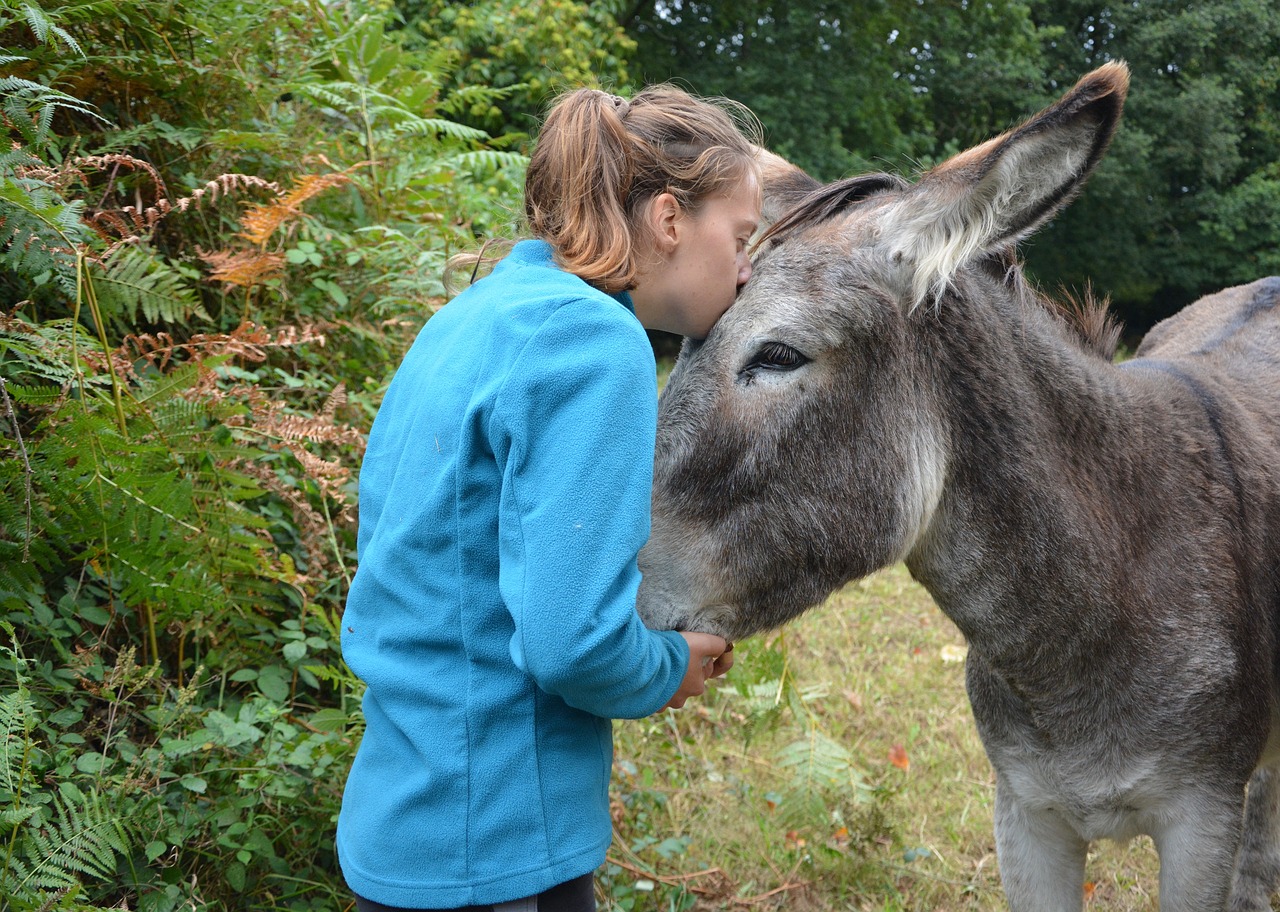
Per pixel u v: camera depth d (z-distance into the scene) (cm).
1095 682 211
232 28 307
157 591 230
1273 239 1758
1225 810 216
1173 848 218
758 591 185
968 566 207
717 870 293
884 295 189
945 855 319
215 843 224
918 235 187
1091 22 1888
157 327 289
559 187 165
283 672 257
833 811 311
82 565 248
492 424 142
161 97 304
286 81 339
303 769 241
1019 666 212
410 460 156
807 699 354
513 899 146
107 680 222
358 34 379
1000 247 188
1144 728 211
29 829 196
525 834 147
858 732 381
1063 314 240
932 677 426
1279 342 289
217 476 244
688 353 188
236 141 298
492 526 147
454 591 149
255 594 258
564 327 143
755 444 181
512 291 155
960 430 203
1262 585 230
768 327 180
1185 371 257
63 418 226
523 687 149
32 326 225
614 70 1087
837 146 1433
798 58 1465
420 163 366
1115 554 208
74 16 274
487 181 438
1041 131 176
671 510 180
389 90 389
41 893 184
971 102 1761
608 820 159
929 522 201
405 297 321
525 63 922
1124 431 219
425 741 149
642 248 168
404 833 149
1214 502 225
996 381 204
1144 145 1659
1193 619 213
